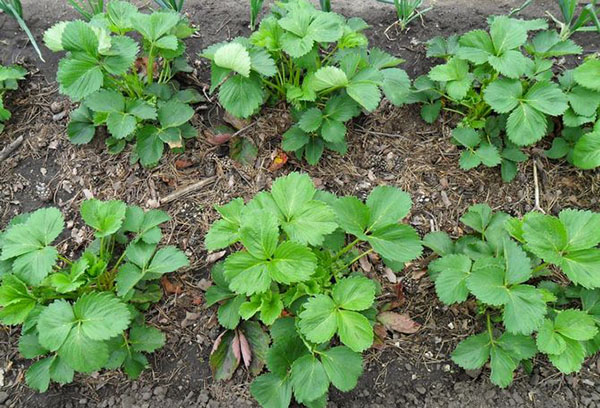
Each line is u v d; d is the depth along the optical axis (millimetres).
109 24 1102
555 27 1276
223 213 967
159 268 984
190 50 1251
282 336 936
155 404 980
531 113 1051
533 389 990
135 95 1155
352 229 933
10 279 928
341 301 909
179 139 1105
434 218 1112
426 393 991
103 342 886
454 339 1027
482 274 914
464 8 1320
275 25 1101
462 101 1133
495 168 1146
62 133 1173
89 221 983
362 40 1131
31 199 1128
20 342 955
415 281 1063
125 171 1139
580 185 1134
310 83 1083
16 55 1244
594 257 923
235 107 1067
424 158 1158
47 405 978
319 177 1140
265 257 891
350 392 989
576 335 919
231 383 990
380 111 1193
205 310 1041
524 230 939
